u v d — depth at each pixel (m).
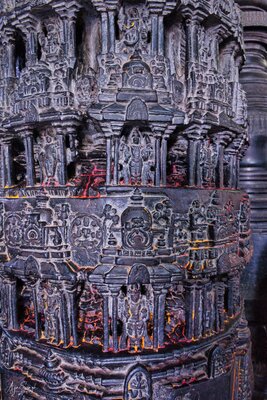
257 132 7.17
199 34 4.45
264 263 7.02
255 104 7.22
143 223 3.90
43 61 4.34
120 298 4.09
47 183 4.47
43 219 4.14
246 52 7.37
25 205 4.38
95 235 4.06
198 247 4.26
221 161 4.86
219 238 4.47
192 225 4.23
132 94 3.95
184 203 4.18
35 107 4.21
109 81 4.02
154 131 4.05
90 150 4.58
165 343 4.19
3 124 4.60
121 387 3.86
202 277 4.27
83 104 4.18
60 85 4.16
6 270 4.46
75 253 4.16
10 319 4.69
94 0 4.00
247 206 5.41
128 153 4.14
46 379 4.02
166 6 4.03
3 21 4.62
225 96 4.71
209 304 4.47
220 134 4.76
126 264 3.89
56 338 4.23
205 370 4.25
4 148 4.89
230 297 4.99
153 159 4.16
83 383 3.95
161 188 4.03
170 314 4.44
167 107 4.04
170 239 4.03
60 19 4.27
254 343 6.85
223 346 4.42
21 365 4.46
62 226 4.16
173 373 4.00
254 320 6.95
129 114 3.88
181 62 4.54
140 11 4.22
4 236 4.70
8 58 4.77
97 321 4.39
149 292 4.14
